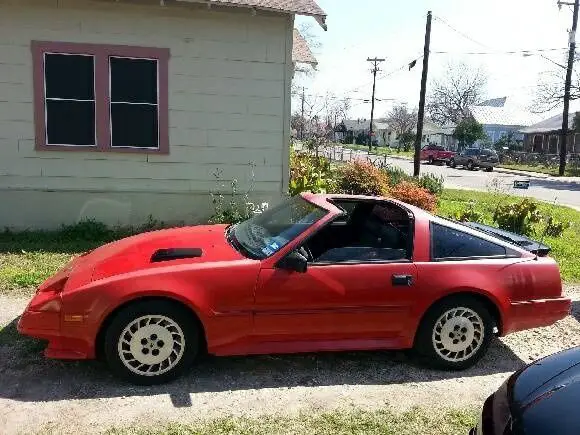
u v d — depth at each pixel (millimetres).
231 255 4348
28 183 8688
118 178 8977
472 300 4551
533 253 4895
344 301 4285
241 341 4188
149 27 8695
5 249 7562
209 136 9180
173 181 9180
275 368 4480
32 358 4383
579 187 28172
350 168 12844
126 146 8938
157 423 3568
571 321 6039
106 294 3883
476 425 2951
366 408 3916
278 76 9242
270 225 4793
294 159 14906
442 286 4426
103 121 8773
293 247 4246
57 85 8586
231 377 4281
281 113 9375
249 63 9109
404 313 4418
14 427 3436
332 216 4406
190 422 3600
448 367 4586
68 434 3395
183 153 9141
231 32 8961
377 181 12500
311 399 4008
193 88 8992
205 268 4090
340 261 4395
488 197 18547
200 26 8844
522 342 5348
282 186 9578
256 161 9422
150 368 4043
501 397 2977
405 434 3607
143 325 4000
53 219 8844
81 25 8477
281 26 9102
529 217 11109
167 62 8828
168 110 8961
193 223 9359
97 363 4359
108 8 8516
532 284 4664
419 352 4578
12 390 3889
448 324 4535
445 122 85625
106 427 3490
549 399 2762
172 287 3957
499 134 70375
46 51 8422
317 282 4234
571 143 53719
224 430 3525
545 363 3207
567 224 11562
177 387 4070
